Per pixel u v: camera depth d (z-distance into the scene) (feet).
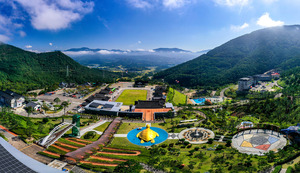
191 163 328.90
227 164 319.27
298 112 518.37
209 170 301.84
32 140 402.93
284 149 362.33
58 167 309.22
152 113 648.79
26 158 238.27
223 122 538.88
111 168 307.58
